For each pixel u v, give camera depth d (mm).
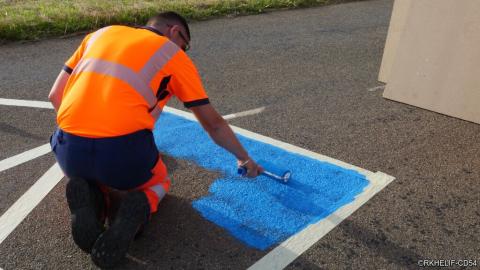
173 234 2838
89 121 2426
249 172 2824
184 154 3725
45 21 6941
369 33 7277
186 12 7762
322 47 6520
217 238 2812
